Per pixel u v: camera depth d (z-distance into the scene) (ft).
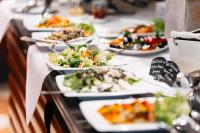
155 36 8.47
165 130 4.56
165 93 5.65
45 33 9.00
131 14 12.39
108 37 9.16
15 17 11.56
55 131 6.91
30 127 9.43
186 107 4.37
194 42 6.31
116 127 4.38
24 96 10.12
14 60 11.56
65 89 5.58
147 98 5.26
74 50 7.27
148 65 7.23
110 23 11.09
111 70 5.89
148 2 14.19
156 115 4.39
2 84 16.99
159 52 8.04
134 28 9.59
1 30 10.91
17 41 10.64
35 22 10.25
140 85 5.83
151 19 10.57
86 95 5.34
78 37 8.45
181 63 6.56
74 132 4.90
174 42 6.54
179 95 4.49
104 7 12.71
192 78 5.71
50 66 6.68
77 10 12.07
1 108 14.94
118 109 4.72
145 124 4.42
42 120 8.07
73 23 10.15
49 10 12.15
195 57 6.37
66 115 5.36
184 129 4.69
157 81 6.25
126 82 5.76
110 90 5.50
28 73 7.86
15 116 11.66
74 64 6.61
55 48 7.84
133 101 5.15
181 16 7.63
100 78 5.65
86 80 5.56
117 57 7.39
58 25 9.80
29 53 8.15
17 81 11.21
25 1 13.34
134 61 7.49
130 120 4.55
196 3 7.49
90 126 4.88
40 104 8.15
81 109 4.96
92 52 7.08
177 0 7.69
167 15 8.09
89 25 9.45
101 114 4.79
